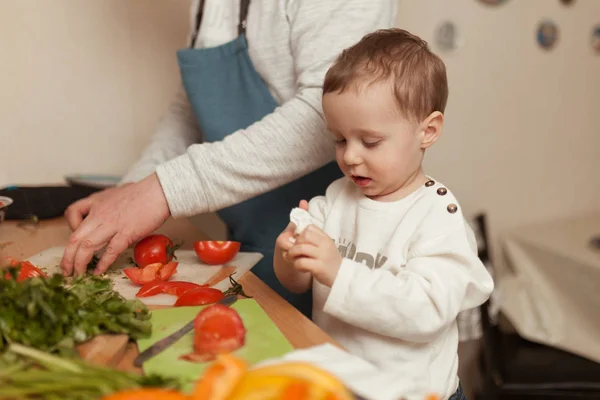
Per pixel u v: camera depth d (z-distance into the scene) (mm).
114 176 1585
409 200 792
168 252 932
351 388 501
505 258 2141
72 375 475
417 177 812
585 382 1593
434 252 725
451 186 2053
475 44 1960
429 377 756
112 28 1602
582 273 1824
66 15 1559
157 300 764
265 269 1138
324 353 557
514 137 2125
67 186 1396
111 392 455
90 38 1589
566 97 2205
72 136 1629
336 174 1126
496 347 1766
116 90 1640
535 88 2121
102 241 861
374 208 804
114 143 1671
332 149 932
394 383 518
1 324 543
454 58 1934
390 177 761
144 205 882
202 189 889
